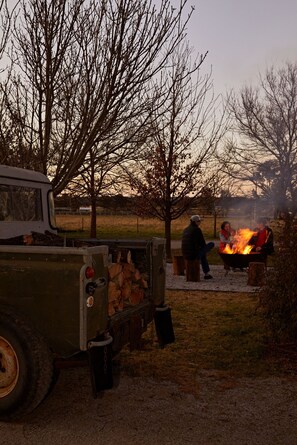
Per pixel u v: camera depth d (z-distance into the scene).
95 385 3.73
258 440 3.63
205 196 16.86
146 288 5.14
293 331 5.86
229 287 10.57
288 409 4.23
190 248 11.24
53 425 3.87
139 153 8.80
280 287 5.91
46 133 7.43
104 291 3.91
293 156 21.55
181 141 16.08
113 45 6.85
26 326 3.78
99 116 7.11
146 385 4.79
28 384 3.75
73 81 7.21
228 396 4.52
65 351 3.70
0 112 7.54
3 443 3.56
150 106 7.45
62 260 3.69
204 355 5.75
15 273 3.78
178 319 7.54
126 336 4.52
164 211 17.16
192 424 3.91
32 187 5.40
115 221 41.78
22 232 5.14
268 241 11.38
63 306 3.67
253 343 6.13
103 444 3.55
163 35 7.12
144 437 3.67
